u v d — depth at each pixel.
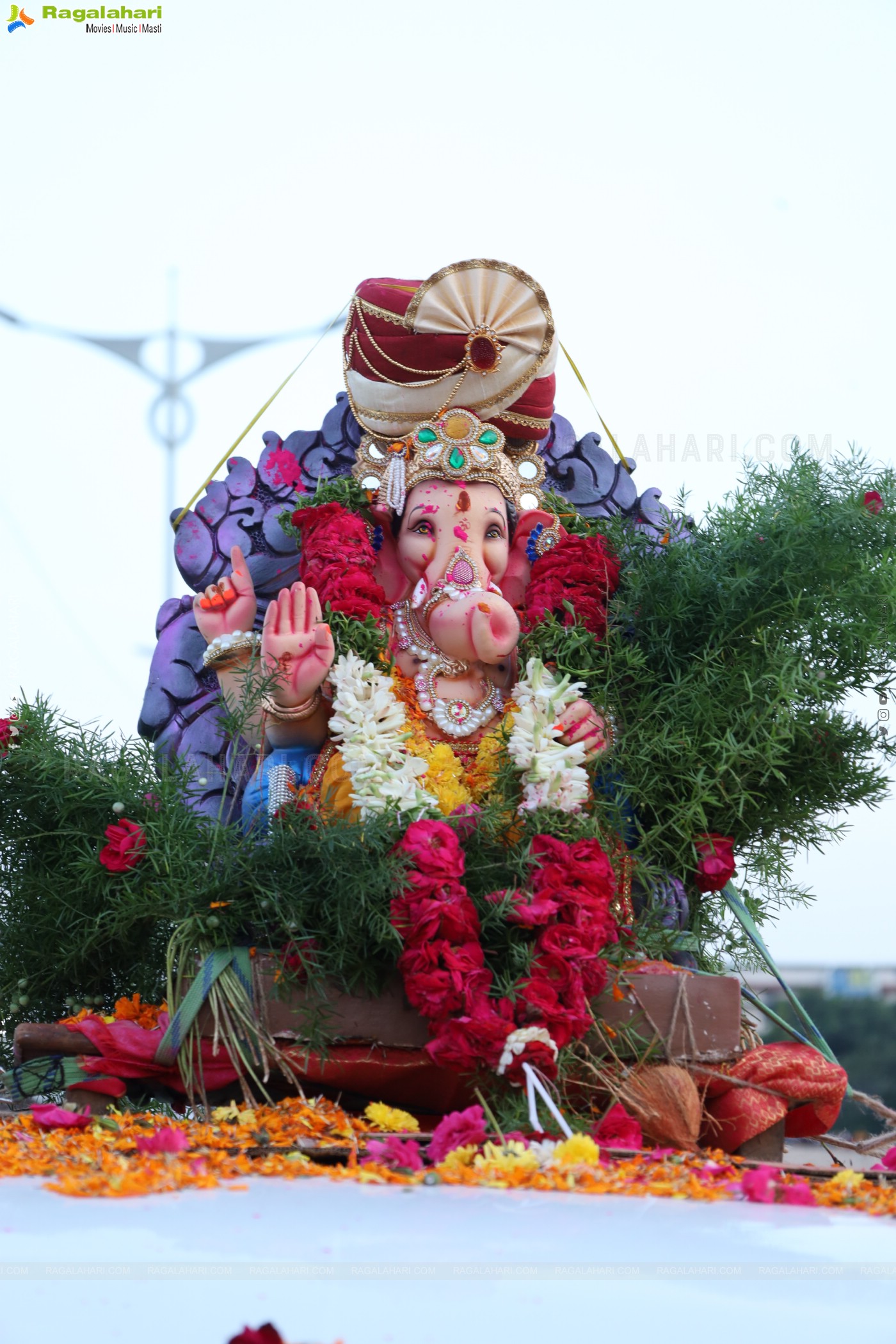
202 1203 2.21
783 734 3.59
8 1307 1.60
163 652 4.31
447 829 3.27
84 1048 3.33
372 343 4.14
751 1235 2.04
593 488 4.58
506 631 3.88
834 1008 13.80
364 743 3.55
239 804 4.09
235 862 3.37
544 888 3.28
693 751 3.63
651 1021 3.34
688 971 3.51
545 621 3.96
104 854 3.47
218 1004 3.27
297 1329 1.54
